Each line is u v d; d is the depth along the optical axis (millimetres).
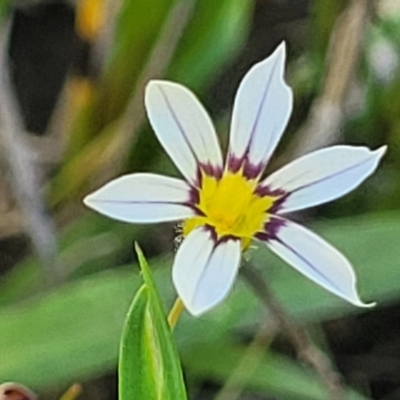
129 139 106
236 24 105
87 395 102
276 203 66
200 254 63
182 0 102
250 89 66
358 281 89
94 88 109
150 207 63
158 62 104
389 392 109
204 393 106
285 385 94
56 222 108
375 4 101
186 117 65
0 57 102
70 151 109
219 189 65
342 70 101
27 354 84
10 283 102
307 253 65
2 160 108
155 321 61
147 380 62
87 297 86
